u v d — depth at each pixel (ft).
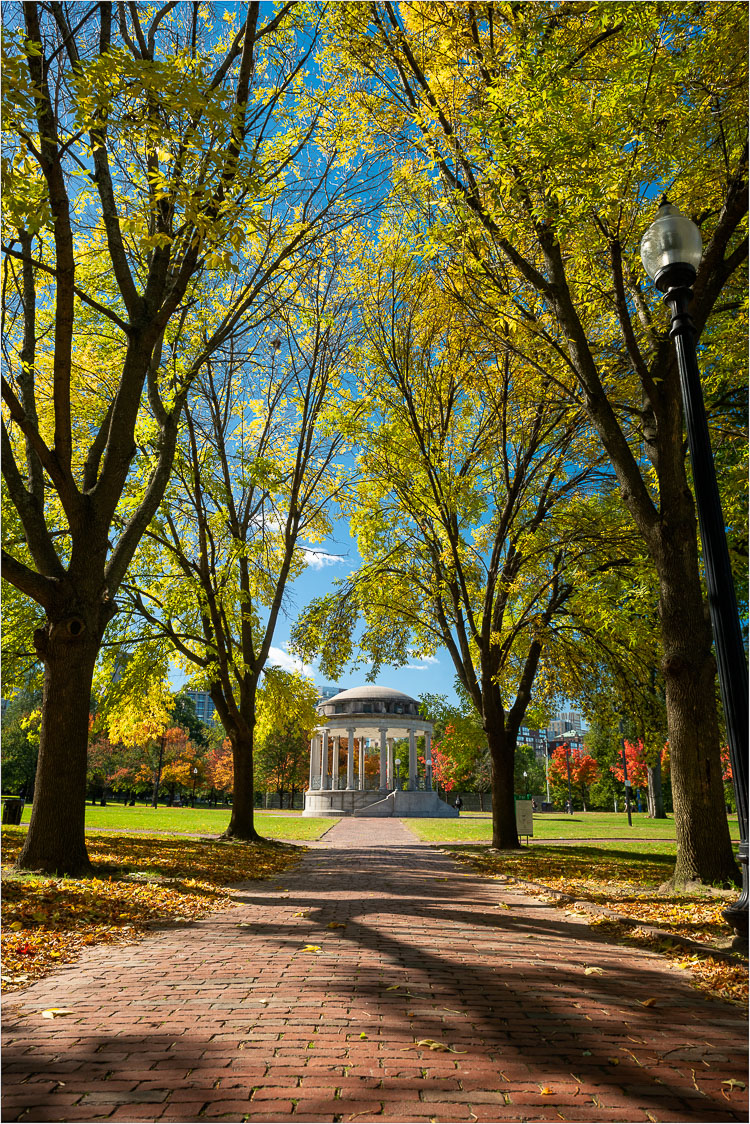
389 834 90.38
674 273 20.92
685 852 31.50
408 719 188.34
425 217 42.34
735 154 32.83
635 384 46.75
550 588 60.90
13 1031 12.53
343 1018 13.42
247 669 60.23
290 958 18.45
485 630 60.80
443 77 37.78
